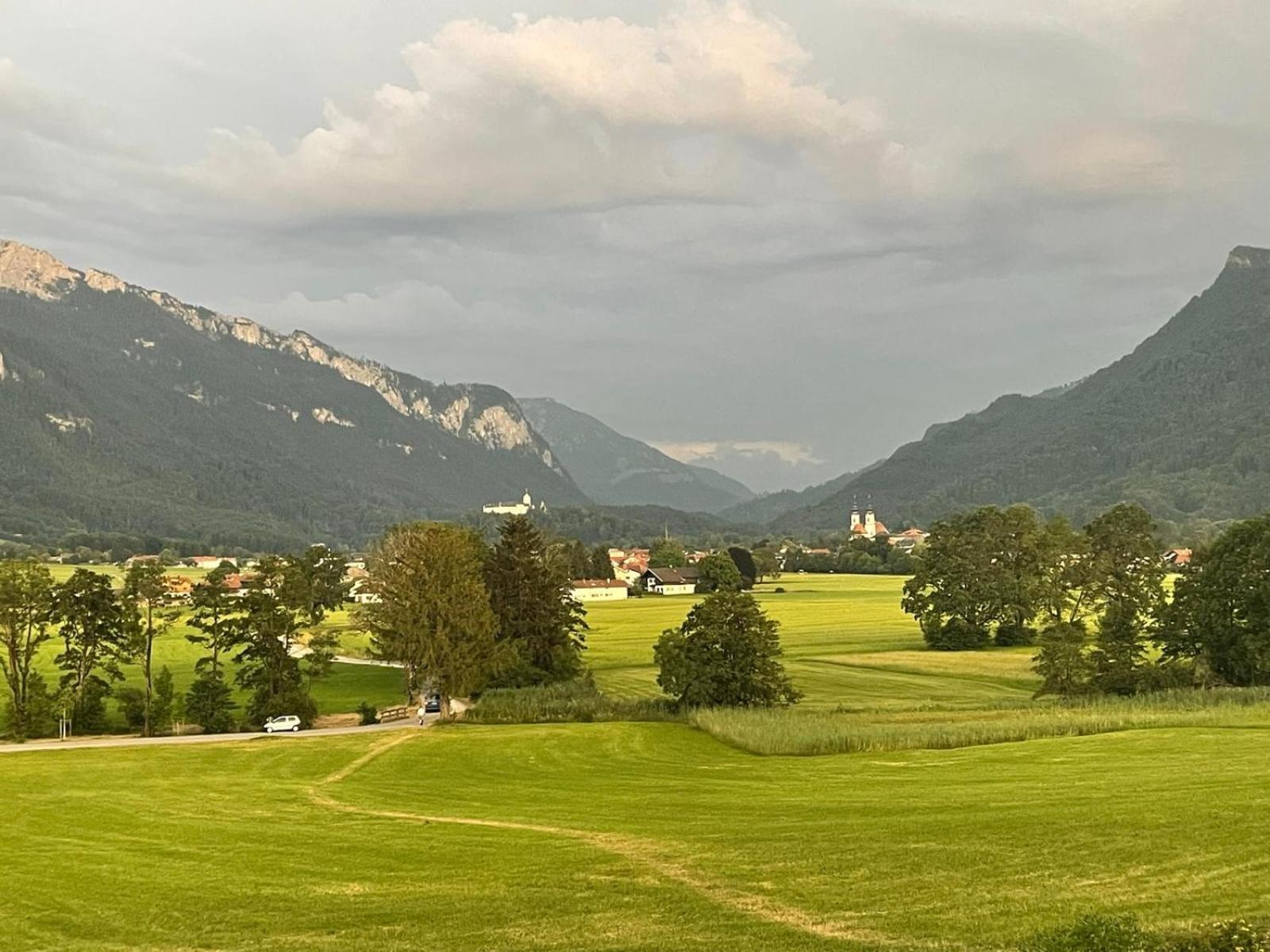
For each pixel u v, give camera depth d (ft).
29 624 272.72
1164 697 237.66
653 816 138.00
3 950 91.81
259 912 98.94
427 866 113.29
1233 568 267.39
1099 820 111.45
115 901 105.09
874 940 80.02
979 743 197.06
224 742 240.94
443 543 297.33
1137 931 74.84
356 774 191.42
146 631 294.87
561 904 94.84
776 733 211.20
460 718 267.80
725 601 263.90
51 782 187.42
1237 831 102.06
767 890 94.63
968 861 99.14
